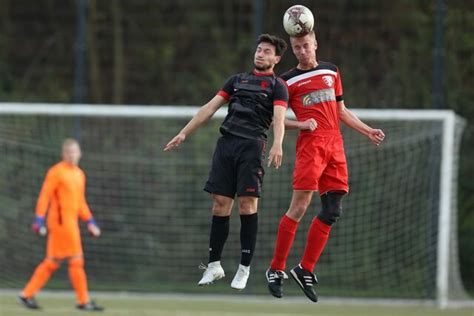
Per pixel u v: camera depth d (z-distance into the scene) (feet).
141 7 230.48
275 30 217.77
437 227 190.08
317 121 99.04
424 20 216.54
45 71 234.58
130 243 209.26
